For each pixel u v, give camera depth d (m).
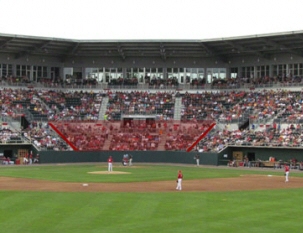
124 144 102.19
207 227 30.58
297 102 99.31
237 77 118.56
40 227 30.12
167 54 119.69
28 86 112.81
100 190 48.50
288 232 29.58
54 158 96.31
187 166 90.69
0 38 103.69
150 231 29.34
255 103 105.06
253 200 42.22
